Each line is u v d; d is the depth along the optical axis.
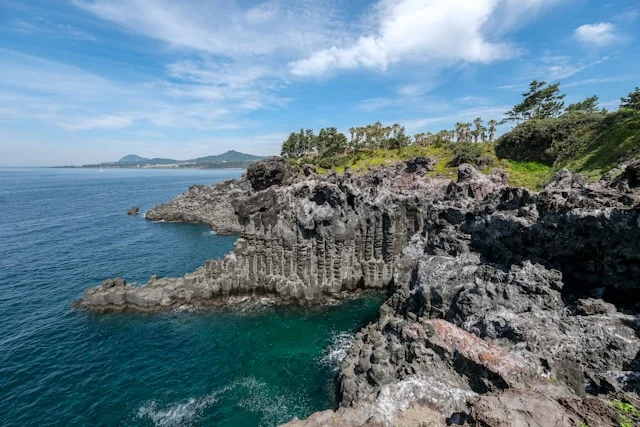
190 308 47.81
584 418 14.52
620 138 53.09
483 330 25.77
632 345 20.64
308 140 142.25
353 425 20.58
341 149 124.06
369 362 27.92
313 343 39.56
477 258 33.00
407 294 39.03
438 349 24.25
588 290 25.83
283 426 21.09
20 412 28.75
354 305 49.16
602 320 22.56
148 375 33.72
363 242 53.50
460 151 82.12
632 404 16.38
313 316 46.19
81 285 56.31
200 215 111.69
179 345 39.16
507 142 84.00
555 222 26.95
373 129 117.25
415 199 53.72
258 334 41.62
